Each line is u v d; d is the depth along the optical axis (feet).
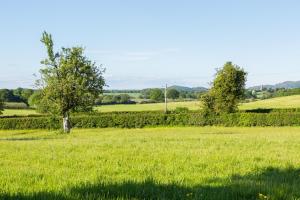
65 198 30.50
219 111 294.87
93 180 40.29
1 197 31.12
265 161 57.26
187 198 31.30
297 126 275.80
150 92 614.75
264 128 262.06
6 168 52.06
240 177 43.32
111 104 575.79
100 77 227.61
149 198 31.71
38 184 38.50
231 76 296.92
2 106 311.27
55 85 217.77
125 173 46.70
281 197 31.68
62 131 227.61
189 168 49.88
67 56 224.94
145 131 240.73
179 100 626.64
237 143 90.17
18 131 280.72
